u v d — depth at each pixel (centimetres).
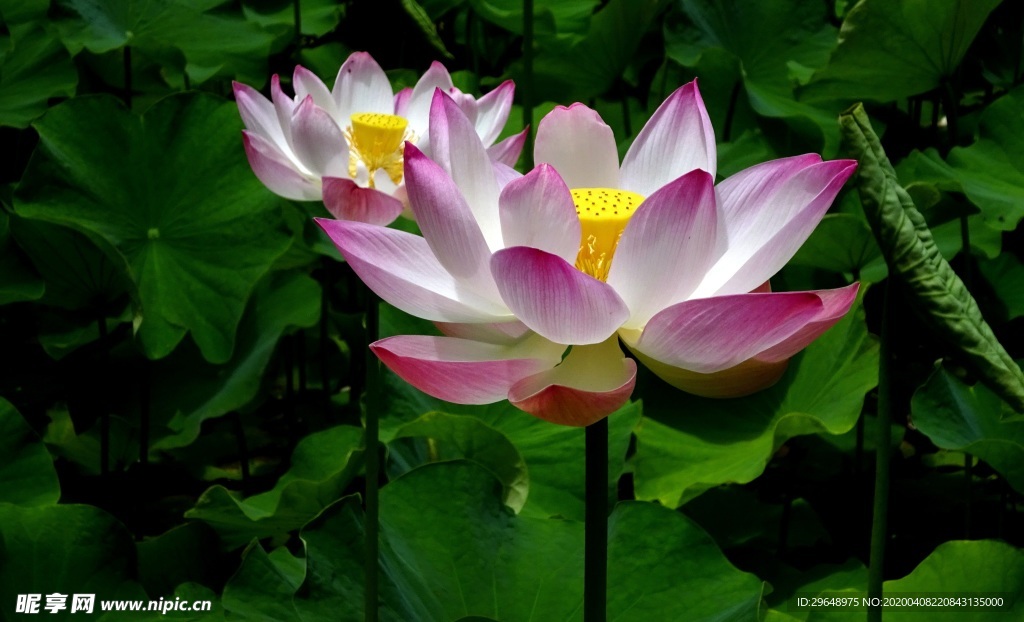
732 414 177
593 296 122
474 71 271
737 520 180
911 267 125
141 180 206
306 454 185
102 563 158
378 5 290
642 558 154
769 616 151
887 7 184
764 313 121
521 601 151
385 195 160
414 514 156
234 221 205
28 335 234
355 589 150
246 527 177
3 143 252
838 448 196
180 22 256
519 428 178
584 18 262
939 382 166
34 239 199
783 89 245
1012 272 201
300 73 175
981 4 180
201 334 198
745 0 248
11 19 253
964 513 193
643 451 174
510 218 126
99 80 275
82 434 212
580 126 133
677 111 133
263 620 151
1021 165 187
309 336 262
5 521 158
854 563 170
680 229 123
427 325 191
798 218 124
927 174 190
